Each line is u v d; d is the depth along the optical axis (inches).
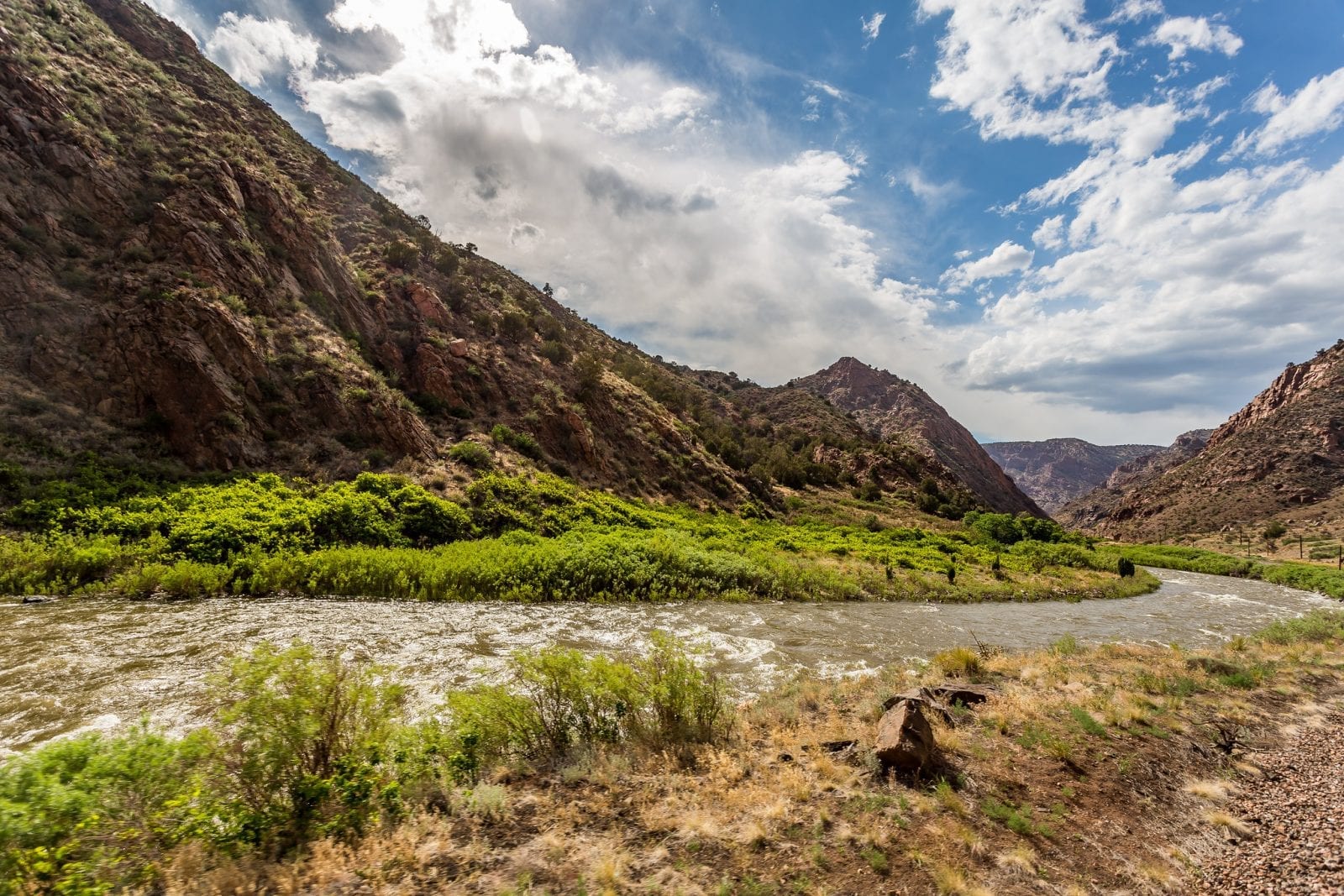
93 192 1186.6
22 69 1234.6
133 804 174.1
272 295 1327.5
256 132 2164.1
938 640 685.3
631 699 291.3
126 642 454.0
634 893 169.0
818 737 303.1
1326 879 194.7
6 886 138.0
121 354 1003.3
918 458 3663.9
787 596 931.3
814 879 184.4
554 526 1152.8
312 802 189.6
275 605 607.5
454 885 166.4
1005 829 224.5
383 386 1339.8
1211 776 288.4
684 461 2073.1
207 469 966.4
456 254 2391.7
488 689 281.3
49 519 701.9
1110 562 1769.2
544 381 1840.6
